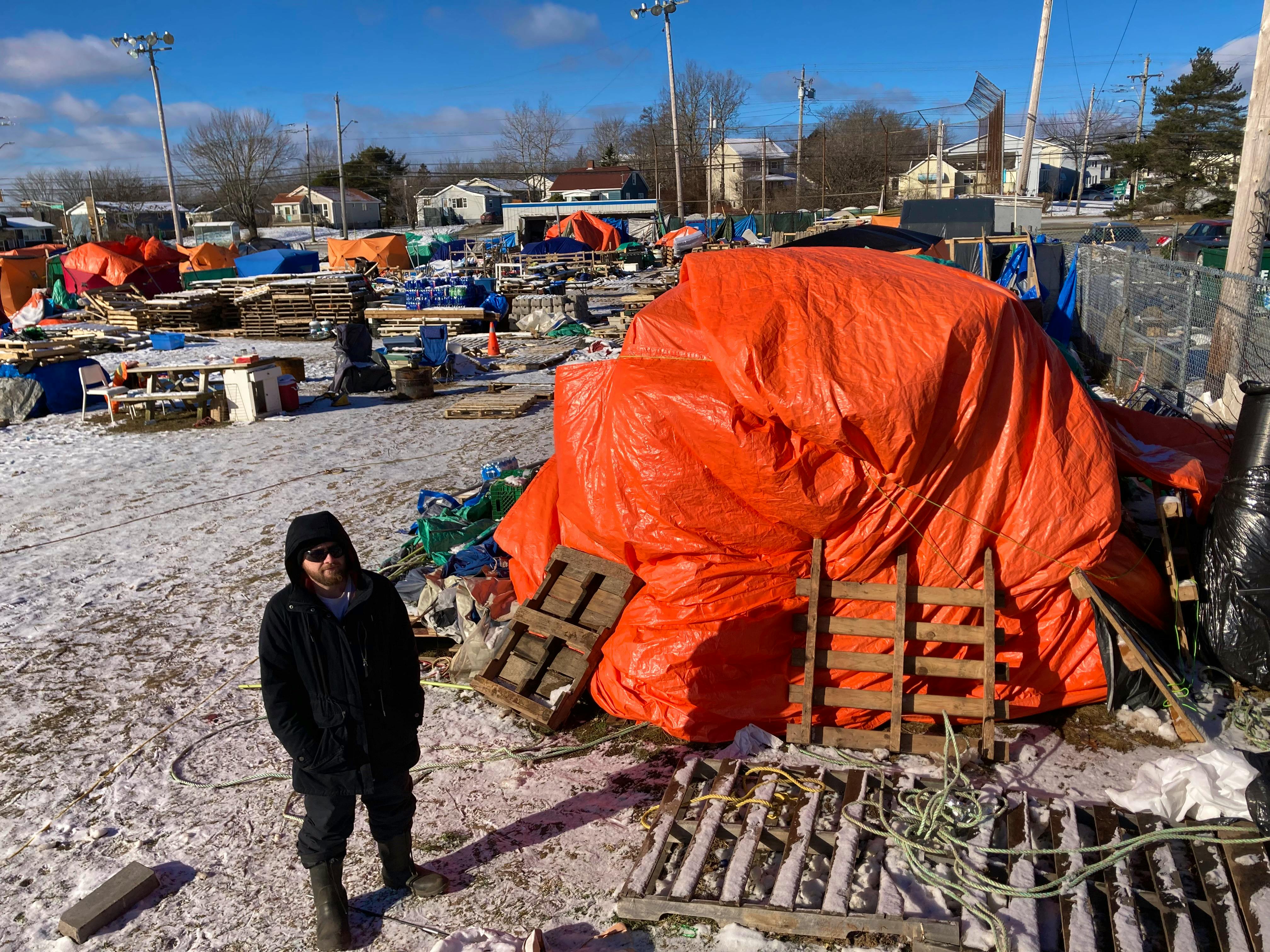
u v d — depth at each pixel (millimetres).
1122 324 12039
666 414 4500
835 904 3176
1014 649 4418
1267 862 3172
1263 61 8055
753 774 4066
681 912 3309
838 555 4422
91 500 9812
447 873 3738
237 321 26938
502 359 19547
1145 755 4191
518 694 4816
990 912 3117
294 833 4105
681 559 4605
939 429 4297
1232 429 6305
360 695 3180
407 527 8336
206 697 5414
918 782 3900
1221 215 47344
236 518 8953
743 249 5391
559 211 51781
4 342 15281
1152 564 4883
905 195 61188
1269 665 4445
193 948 3436
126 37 43125
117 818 4273
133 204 83750
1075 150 69312
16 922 3615
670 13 44594
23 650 6137
